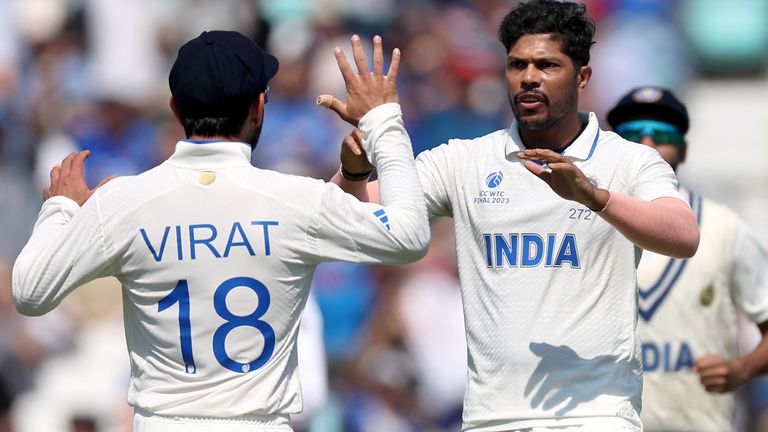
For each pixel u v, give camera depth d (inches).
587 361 698.2
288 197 641.6
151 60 2107.5
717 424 919.7
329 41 1985.7
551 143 720.3
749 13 2396.7
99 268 641.0
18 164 1950.1
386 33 2098.9
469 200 726.5
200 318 634.8
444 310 1674.5
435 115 2011.6
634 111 913.5
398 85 2025.1
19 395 1513.3
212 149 645.9
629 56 2172.7
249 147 654.5
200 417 634.2
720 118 2329.0
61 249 636.7
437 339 1659.7
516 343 704.4
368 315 1681.8
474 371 720.3
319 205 640.4
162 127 1916.8
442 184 740.0
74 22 2094.0
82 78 2054.6
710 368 884.6
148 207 639.8
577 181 625.0
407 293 1667.1
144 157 1940.2
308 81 1911.9
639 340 717.9
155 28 2113.7
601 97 2137.1
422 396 1628.9
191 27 2092.8
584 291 701.9
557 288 702.5
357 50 680.4
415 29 2096.5
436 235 1734.7
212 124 649.6
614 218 636.1
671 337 914.1
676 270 914.1
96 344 1508.4
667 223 643.5
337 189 649.0
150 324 641.6
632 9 2222.0
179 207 639.1
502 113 2066.9
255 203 640.4
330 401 1595.7
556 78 706.2
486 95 2069.4
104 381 1489.9
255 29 2042.3
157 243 637.3
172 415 635.5
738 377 892.0
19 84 2038.6
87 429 1466.5
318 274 1696.6
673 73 2222.0
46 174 1900.8
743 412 1579.7
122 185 645.9
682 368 915.4
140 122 1996.8
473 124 2032.5
